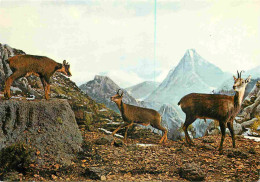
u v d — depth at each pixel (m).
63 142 5.06
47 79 5.61
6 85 5.14
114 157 5.19
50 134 4.96
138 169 4.68
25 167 4.17
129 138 7.15
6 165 4.06
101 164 4.82
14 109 4.80
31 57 5.39
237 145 6.28
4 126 4.59
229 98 5.71
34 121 4.97
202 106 5.82
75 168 4.58
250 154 5.52
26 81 7.44
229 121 5.86
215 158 5.29
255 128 7.91
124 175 4.42
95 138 6.32
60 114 5.37
